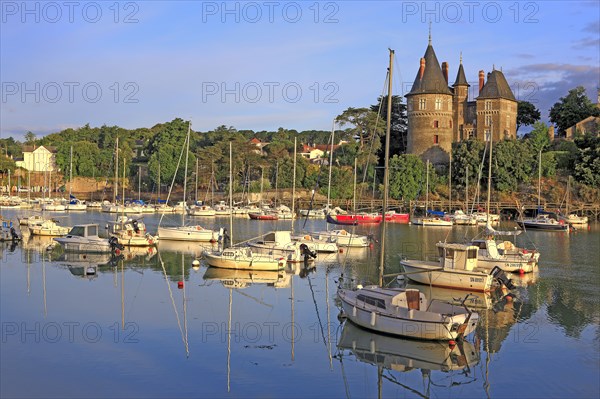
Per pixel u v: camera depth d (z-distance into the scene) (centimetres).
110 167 14062
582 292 3850
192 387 2189
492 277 3766
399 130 13162
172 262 4797
